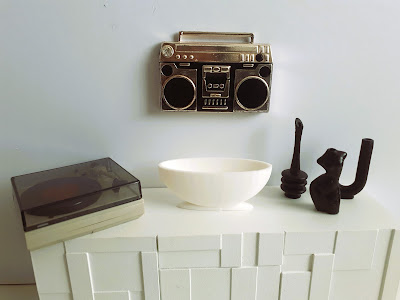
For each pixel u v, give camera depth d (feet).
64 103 1.62
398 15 1.59
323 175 1.51
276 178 1.83
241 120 1.71
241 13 1.56
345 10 1.58
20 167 1.68
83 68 1.58
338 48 1.63
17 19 1.48
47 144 1.67
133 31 1.55
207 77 1.58
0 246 1.79
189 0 1.53
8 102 1.58
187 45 1.54
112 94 1.63
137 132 1.70
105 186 1.43
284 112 1.71
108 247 1.35
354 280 1.50
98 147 1.70
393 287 1.51
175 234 1.36
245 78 1.59
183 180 1.43
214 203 1.49
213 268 1.42
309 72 1.65
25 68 1.55
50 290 1.40
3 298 1.77
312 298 1.50
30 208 1.25
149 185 1.79
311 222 1.45
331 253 1.44
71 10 1.50
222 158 1.67
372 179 1.85
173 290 1.44
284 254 1.42
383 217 1.50
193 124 1.70
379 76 1.68
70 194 1.36
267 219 1.47
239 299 1.48
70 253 1.35
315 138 1.76
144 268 1.39
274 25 1.59
